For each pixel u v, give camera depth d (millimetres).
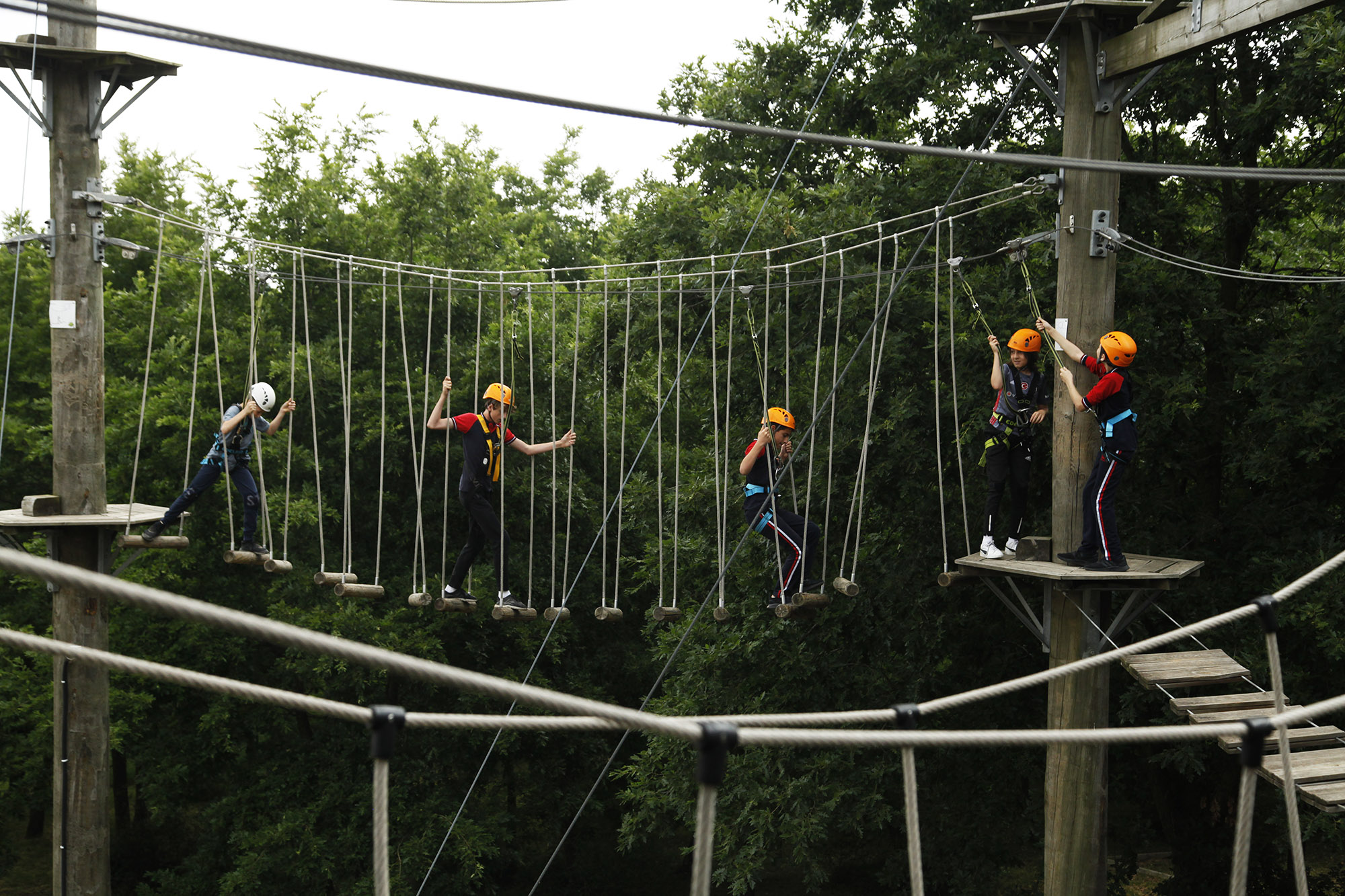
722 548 8750
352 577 8969
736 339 13242
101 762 9617
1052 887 7965
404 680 17047
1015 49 7887
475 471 8867
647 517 15086
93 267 9195
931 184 11805
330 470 16703
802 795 12398
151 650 16359
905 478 12055
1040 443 11789
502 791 19469
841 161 14922
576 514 17859
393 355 17109
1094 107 7586
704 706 13766
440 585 16406
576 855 19188
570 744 18109
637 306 13953
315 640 2312
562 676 18328
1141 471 12570
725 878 12656
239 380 16234
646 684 19156
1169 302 11586
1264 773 6301
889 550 12797
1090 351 7684
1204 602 11805
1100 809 7902
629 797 14367
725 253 12836
